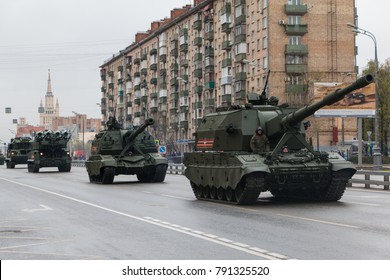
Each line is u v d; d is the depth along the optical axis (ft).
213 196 74.79
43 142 188.34
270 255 35.14
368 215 55.47
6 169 231.09
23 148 244.01
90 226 50.93
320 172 67.56
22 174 175.32
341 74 261.03
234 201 70.03
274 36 257.34
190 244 40.04
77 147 470.80
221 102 302.04
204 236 43.62
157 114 382.83
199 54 324.80
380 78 266.57
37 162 187.11
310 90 241.55
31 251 38.58
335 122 262.26
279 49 257.96
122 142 121.70
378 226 47.34
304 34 258.57
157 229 48.06
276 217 55.01
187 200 76.59
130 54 435.94
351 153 242.17
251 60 275.80
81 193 91.61
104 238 43.62
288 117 69.41
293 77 260.01
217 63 311.47
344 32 261.85
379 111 262.26
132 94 428.56
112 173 115.55
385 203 67.67
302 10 256.32
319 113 176.45
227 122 75.46
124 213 61.00
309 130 256.11
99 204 72.02
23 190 100.78
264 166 65.51
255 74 270.87
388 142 292.61
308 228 46.75
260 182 65.26
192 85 338.75
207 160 75.20
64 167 193.77
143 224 51.57
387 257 33.71
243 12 280.92
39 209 67.26
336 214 56.54
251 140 69.87
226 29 293.02
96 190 98.32
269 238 42.01
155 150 124.88
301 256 34.55
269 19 256.93
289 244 39.14
